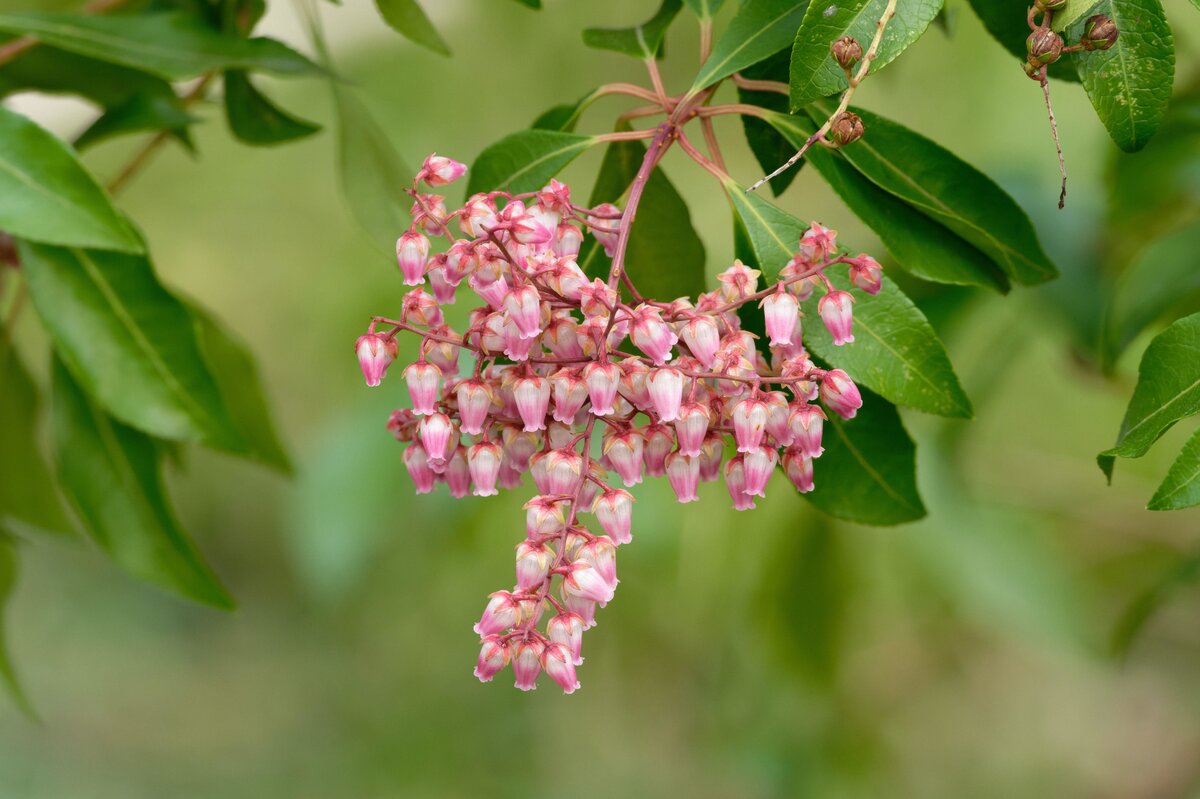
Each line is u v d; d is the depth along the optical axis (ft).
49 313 2.26
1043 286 2.57
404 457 2.06
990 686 3.81
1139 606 2.65
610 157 2.18
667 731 3.97
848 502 2.15
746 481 2.01
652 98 2.15
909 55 2.97
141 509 2.37
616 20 3.35
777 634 2.89
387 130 3.36
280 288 4.05
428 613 3.97
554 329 1.99
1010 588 2.73
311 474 2.61
